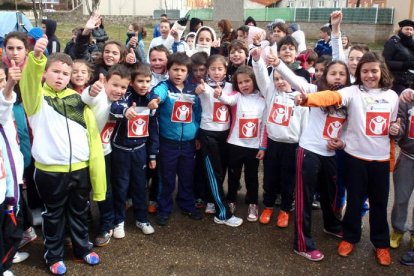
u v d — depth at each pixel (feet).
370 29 72.08
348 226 11.51
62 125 10.04
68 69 10.23
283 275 10.58
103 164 10.62
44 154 9.94
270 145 12.97
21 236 9.95
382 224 11.15
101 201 11.56
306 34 79.71
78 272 10.48
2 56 11.78
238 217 13.61
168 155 12.86
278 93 12.71
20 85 9.73
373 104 10.82
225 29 23.77
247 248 11.79
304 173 11.28
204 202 14.44
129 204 14.20
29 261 10.87
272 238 12.38
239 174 13.62
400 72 21.79
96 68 13.57
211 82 13.37
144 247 11.71
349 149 11.21
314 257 11.19
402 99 11.07
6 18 26.61
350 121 11.13
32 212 12.55
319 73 14.57
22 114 11.05
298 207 11.34
